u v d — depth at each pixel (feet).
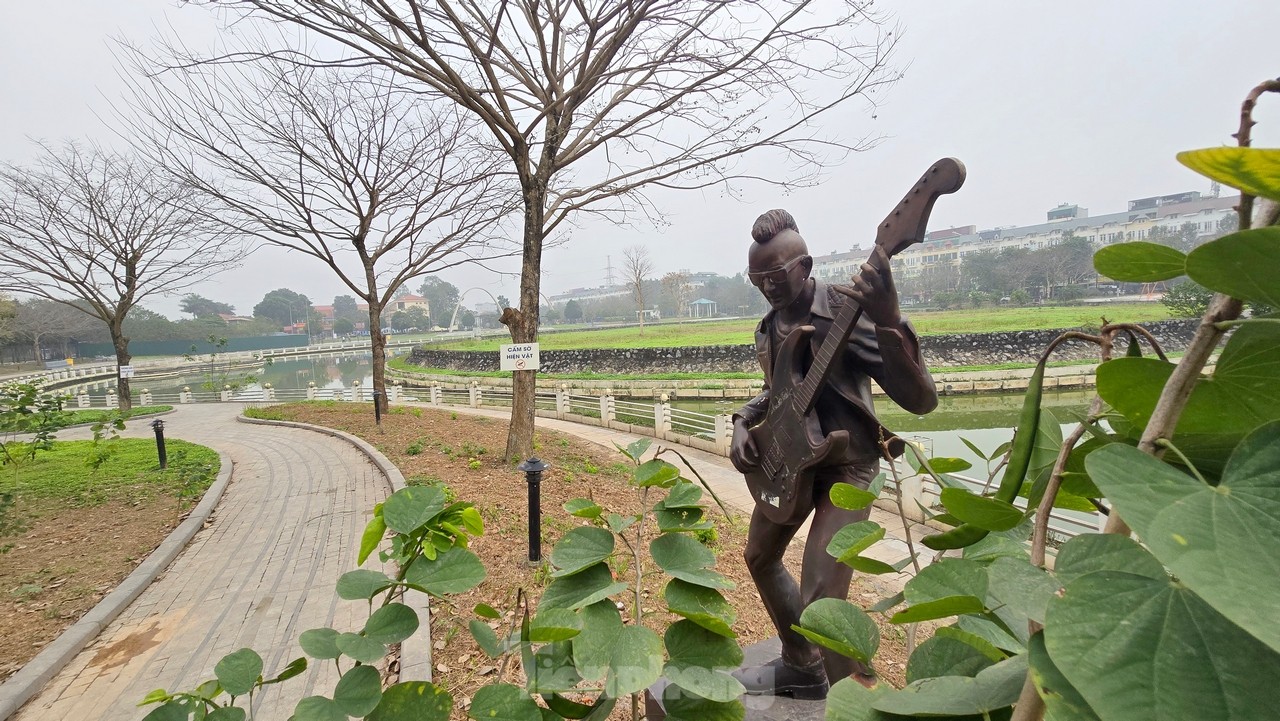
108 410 61.52
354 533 21.79
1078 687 1.35
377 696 2.74
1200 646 1.35
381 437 38.63
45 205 49.90
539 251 27.86
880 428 7.06
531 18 24.20
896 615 2.11
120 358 60.39
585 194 31.71
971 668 2.43
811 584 6.78
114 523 23.35
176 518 23.65
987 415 49.98
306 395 79.30
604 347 107.24
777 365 7.25
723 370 87.56
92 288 56.90
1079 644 1.43
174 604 16.57
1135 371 2.08
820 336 7.10
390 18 20.47
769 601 8.09
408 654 12.37
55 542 21.36
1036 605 1.78
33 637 14.70
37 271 51.47
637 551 3.88
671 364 90.17
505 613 14.17
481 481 25.52
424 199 43.83
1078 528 15.83
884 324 6.00
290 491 27.94
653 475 4.09
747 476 7.89
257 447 39.68
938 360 75.31
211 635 14.89
